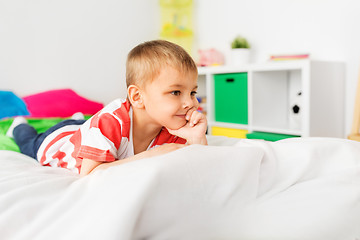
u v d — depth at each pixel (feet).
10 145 4.74
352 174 1.96
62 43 7.47
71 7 7.55
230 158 1.75
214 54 8.51
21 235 1.44
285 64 6.29
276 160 2.00
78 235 1.28
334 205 1.69
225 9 8.75
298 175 1.92
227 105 7.63
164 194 1.44
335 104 6.61
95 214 1.35
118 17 8.32
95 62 7.99
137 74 2.79
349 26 6.57
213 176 1.62
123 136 2.85
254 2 8.10
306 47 7.26
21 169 2.66
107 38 8.16
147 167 1.51
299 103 7.02
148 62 2.70
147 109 2.80
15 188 1.96
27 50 7.03
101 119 2.81
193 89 2.79
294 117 7.12
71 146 3.29
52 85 7.39
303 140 2.41
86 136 2.83
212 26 9.14
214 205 1.57
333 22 6.79
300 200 1.73
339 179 1.91
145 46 2.92
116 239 1.24
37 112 6.79
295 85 7.53
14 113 6.58
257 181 1.77
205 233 1.53
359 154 2.10
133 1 8.57
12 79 6.89
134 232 1.40
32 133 4.75
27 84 7.07
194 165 1.59
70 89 7.43
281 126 6.97
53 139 3.73
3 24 6.73
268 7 7.84
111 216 1.30
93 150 2.67
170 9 9.19
